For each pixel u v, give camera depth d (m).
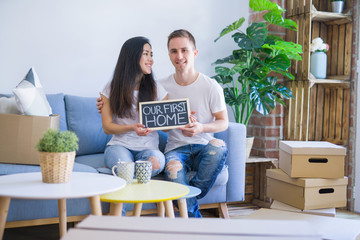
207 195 2.49
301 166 2.21
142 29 3.11
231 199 2.57
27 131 1.97
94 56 2.97
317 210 2.19
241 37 2.95
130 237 0.51
